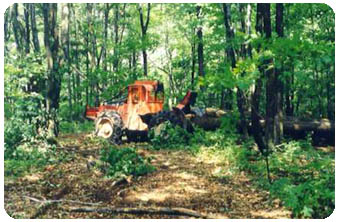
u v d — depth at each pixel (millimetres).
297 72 7172
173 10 20578
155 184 7984
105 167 8953
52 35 12688
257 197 7168
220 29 15430
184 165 9594
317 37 14367
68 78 18562
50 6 12742
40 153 9781
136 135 13273
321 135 12961
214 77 7168
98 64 21344
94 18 23141
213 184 7961
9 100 10891
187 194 7379
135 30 23203
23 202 6812
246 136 11758
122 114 13367
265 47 7164
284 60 7066
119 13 23750
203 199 7094
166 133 12289
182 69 24062
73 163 9625
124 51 19281
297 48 6703
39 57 12492
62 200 6883
